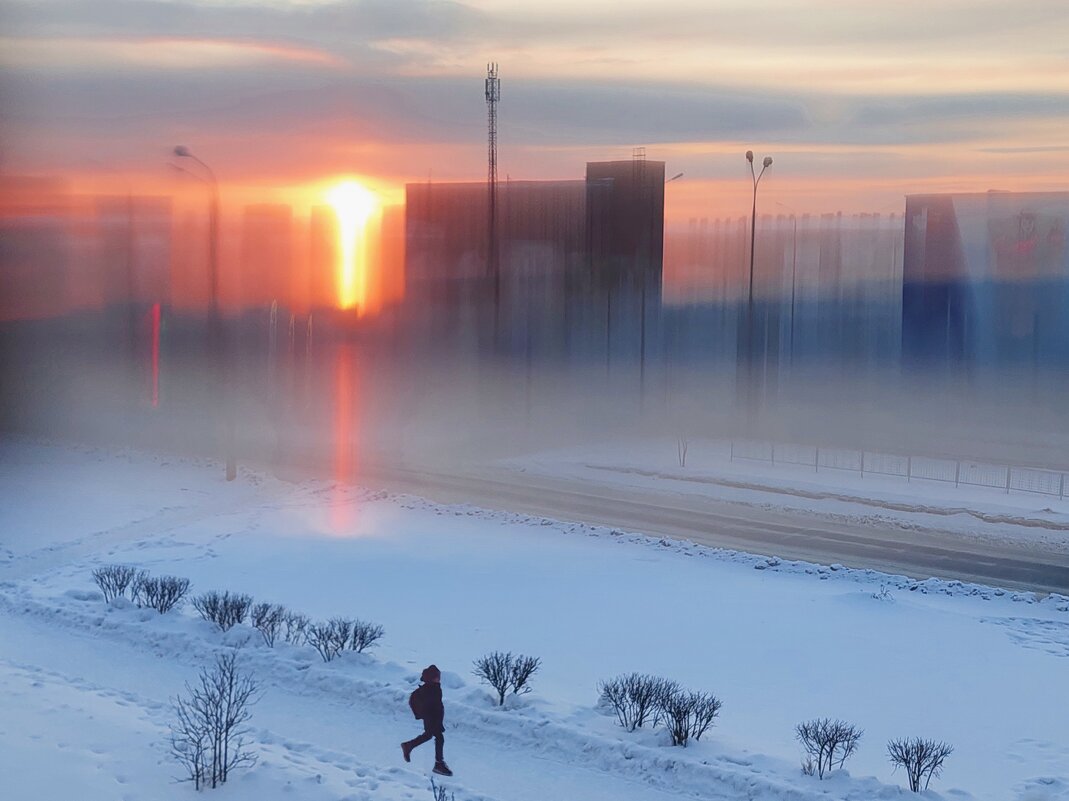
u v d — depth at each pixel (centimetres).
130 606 1897
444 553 2522
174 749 1166
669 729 1349
